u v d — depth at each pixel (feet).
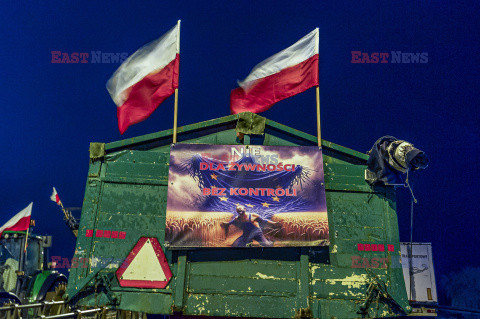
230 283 22.79
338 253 24.08
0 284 33.58
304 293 22.79
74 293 21.98
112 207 23.84
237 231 23.34
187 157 24.68
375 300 23.45
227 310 22.34
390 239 24.75
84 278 22.34
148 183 24.45
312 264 23.65
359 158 26.53
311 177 24.91
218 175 24.43
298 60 29.50
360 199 25.44
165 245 22.71
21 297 34.01
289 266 23.35
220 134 26.14
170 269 22.91
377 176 25.22
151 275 22.75
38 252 37.86
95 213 23.63
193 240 22.93
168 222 23.15
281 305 22.59
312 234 23.66
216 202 23.82
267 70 29.66
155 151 25.32
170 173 24.18
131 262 22.91
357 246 24.35
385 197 25.63
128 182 24.38
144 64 28.71
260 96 29.32
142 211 23.90
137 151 25.11
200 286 22.65
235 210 23.75
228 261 23.18
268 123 26.14
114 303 22.25
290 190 24.49
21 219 35.68
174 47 28.86
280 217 23.84
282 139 26.37
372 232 24.79
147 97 28.27
